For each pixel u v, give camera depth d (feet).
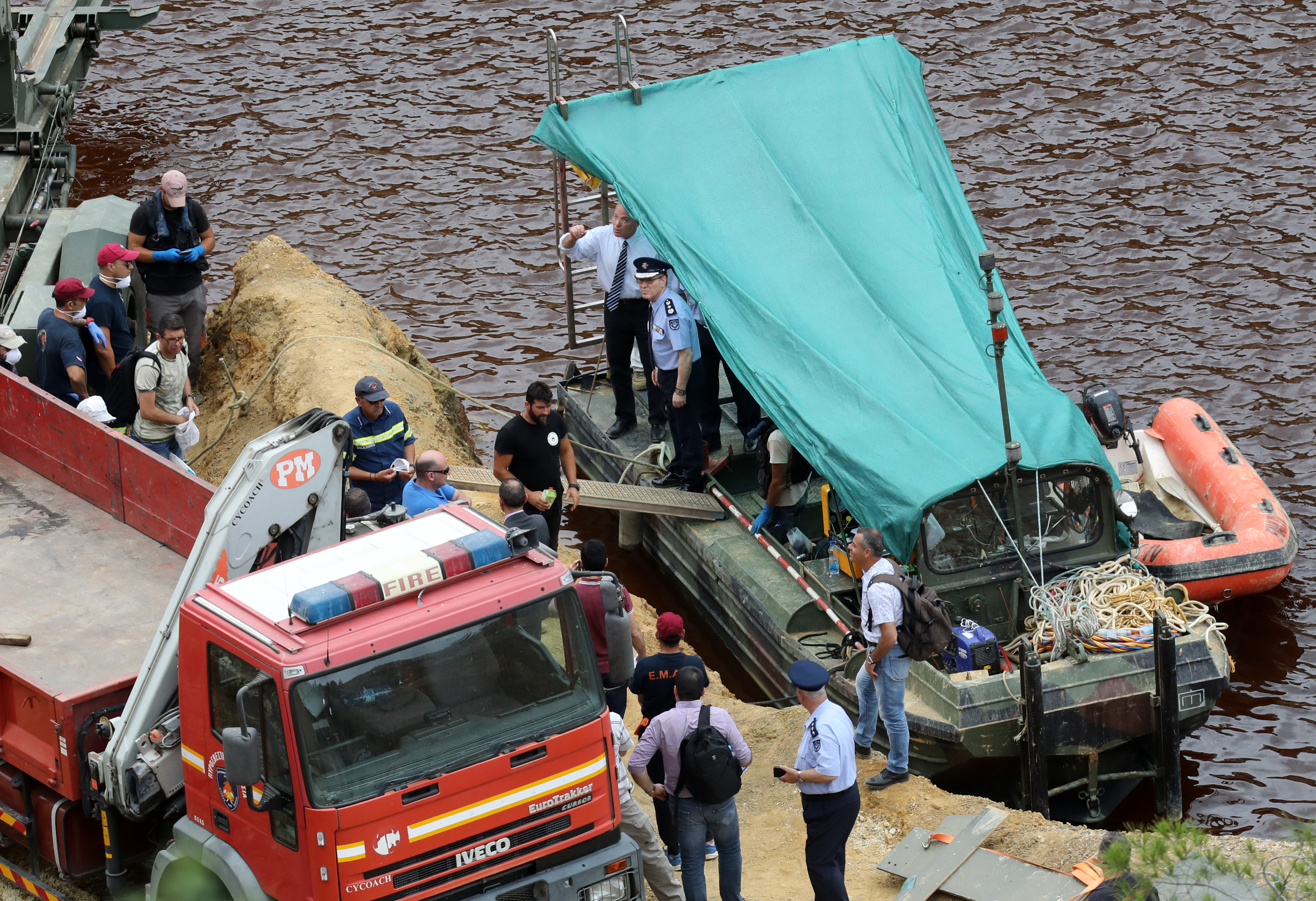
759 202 167.53
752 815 125.49
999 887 107.96
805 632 150.10
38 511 129.59
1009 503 141.38
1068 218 251.19
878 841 120.06
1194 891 96.68
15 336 157.79
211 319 215.51
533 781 91.66
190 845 95.30
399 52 312.50
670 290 167.84
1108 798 139.13
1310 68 291.79
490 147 278.26
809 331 155.33
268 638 86.94
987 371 151.84
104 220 201.77
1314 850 89.86
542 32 317.42
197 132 284.00
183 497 119.55
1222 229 246.06
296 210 260.01
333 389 181.78
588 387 201.87
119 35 321.73
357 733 87.10
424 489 128.26
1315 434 198.59
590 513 194.70
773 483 159.63
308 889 87.40
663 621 107.65
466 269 245.24
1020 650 131.13
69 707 98.68
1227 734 152.25
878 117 176.55
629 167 171.01
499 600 91.04
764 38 309.83
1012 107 283.79
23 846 111.45
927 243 164.66
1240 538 161.89
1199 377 211.82
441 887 89.66
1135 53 300.61
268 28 324.60
